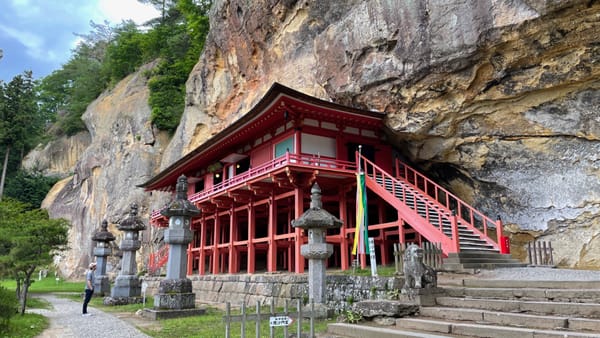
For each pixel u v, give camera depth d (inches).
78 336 390.3
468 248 534.3
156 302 538.3
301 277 568.4
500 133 625.0
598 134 540.7
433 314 326.3
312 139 733.3
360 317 353.7
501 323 283.7
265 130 828.0
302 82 925.8
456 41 570.3
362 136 782.5
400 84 655.1
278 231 1132.5
